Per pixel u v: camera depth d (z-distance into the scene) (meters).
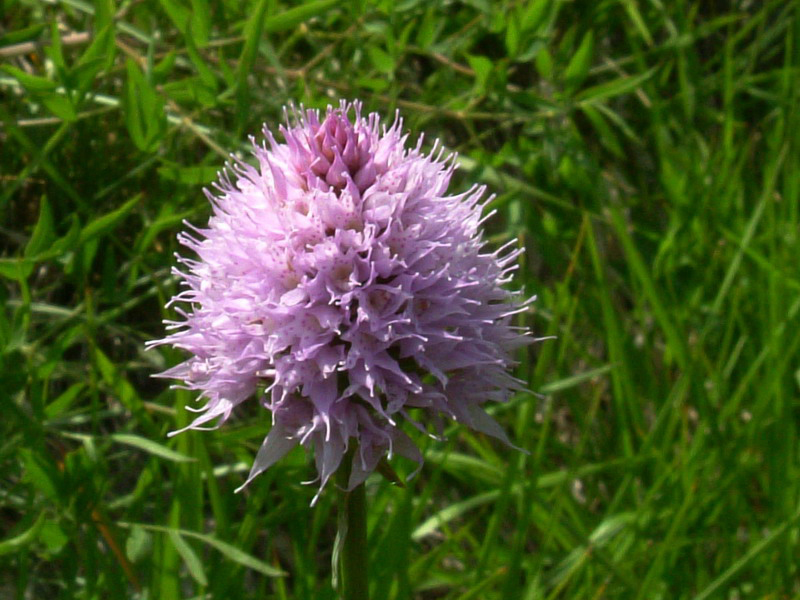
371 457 0.08
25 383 0.11
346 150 0.08
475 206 0.08
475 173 0.14
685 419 0.14
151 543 0.11
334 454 0.08
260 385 0.08
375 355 0.08
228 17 0.14
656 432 0.14
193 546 0.11
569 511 0.13
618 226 0.15
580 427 0.15
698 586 0.13
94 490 0.11
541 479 0.13
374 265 0.08
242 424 0.14
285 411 0.08
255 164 0.12
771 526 0.13
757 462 0.14
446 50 0.14
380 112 0.15
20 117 0.14
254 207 0.08
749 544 0.14
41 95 0.11
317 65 0.15
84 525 0.11
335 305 0.08
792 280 0.15
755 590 0.13
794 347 0.14
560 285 0.14
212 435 0.11
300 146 0.08
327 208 0.08
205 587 0.11
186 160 0.15
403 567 0.11
